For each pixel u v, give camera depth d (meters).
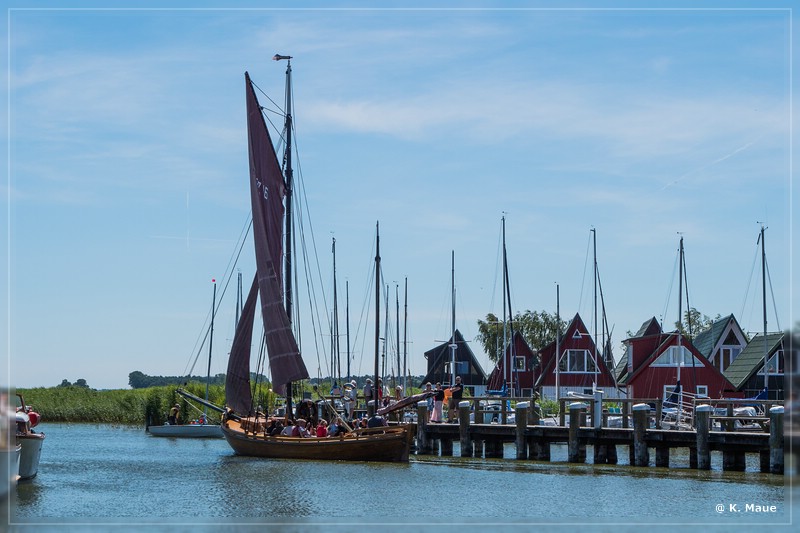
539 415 53.47
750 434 38.47
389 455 42.84
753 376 78.44
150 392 78.81
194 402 77.44
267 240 50.59
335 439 43.88
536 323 146.62
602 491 33.62
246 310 51.72
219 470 39.88
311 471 39.66
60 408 82.94
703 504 30.77
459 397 52.03
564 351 92.75
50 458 46.28
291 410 49.91
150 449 53.41
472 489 34.09
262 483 35.59
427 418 48.62
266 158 51.12
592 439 43.03
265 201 50.91
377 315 53.75
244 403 51.34
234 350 51.62
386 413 50.97
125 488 34.22
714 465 43.91
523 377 102.69
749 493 33.19
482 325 139.88
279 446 45.22
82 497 31.80
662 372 81.69
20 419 33.06
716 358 90.88
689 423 51.75
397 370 100.25
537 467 41.53
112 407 82.94
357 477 37.59
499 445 47.00
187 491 33.53
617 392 89.25
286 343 49.38
